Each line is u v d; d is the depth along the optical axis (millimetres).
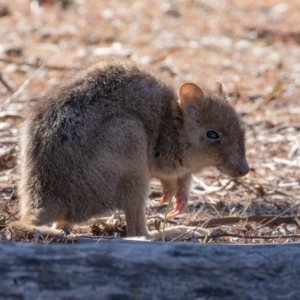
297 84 22250
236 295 6746
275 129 18156
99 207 10594
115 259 6785
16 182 13172
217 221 11742
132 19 30125
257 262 6926
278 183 14617
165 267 6801
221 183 14469
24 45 25078
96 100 10758
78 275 6645
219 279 6801
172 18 30891
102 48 25406
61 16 29656
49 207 10477
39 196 10500
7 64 22188
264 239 10414
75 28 27859
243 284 6805
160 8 32312
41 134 10625
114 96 10914
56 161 10477
